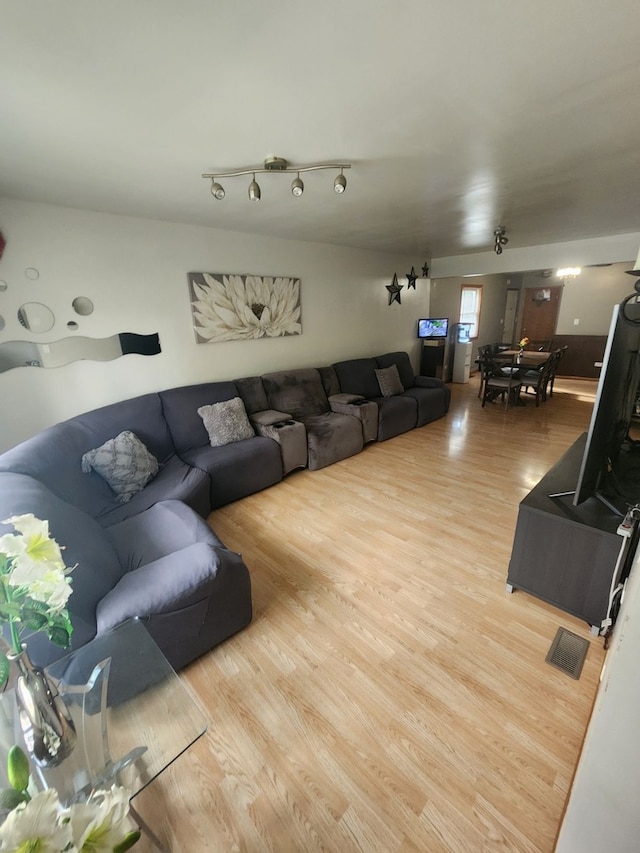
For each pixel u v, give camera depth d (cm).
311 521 268
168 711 113
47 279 250
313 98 130
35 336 250
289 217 301
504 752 123
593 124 154
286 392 390
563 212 306
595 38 102
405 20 94
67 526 146
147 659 123
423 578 206
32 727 90
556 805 109
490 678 148
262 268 376
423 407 477
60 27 93
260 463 309
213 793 116
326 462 363
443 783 116
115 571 158
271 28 96
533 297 835
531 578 184
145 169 190
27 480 156
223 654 163
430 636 169
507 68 115
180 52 104
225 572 158
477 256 538
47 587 80
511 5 90
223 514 281
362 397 434
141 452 256
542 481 197
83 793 93
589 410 537
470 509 279
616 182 230
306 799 113
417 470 352
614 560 156
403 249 495
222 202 253
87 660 122
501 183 229
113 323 284
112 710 112
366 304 507
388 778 117
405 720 134
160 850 103
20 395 249
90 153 170
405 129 156
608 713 69
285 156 181
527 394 650
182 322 325
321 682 149
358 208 280
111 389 291
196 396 321
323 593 197
